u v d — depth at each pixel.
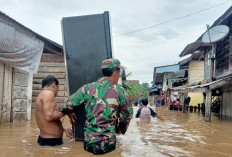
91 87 3.66
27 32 8.27
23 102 8.59
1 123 7.37
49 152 3.34
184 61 22.83
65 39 4.62
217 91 14.32
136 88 48.19
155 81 37.12
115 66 3.74
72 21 4.63
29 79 9.04
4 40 6.99
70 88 4.56
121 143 4.12
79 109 4.19
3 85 7.47
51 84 3.97
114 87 3.62
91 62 4.54
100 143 3.33
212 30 12.27
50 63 12.56
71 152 3.38
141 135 5.09
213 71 14.16
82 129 4.19
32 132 5.41
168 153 3.50
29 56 8.52
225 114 13.23
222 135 5.73
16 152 3.32
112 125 3.49
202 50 18.41
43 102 3.71
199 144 4.36
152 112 7.54
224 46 13.41
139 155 3.31
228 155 3.60
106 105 3.47
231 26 12.52
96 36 4.57
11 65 7.63
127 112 3.67
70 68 4.59
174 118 10.84
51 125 3.78
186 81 25.83
